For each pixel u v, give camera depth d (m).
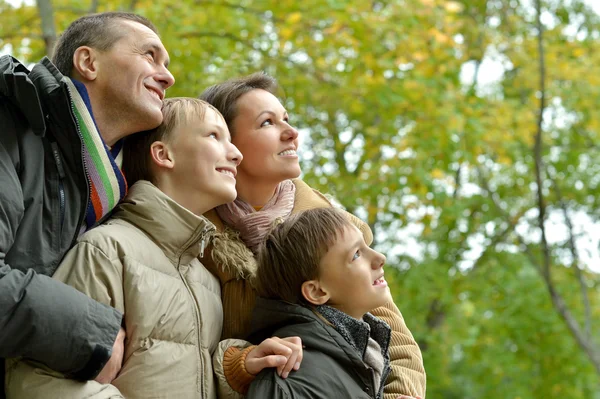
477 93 11.14
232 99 2.96
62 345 2.09
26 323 2.06
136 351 2.28
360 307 2.56
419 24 8.65
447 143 9.62
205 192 2.60
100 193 2.40
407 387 2.80
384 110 9.50
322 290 2.55
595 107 11.74
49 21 5.92
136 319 2.29
